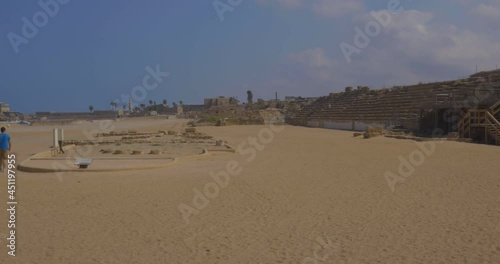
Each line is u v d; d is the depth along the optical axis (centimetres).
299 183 1638
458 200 1306
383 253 839
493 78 5256
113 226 1037
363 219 1098
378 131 4575
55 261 800
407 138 3956
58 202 1295
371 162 2320
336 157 2616
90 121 11888
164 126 8306
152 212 1175
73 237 947
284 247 880
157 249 869
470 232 967
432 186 1550
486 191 1439
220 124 8394
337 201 1312
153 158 2462
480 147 3039
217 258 817
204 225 1047
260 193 1438
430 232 974
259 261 801
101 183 1627
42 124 10269
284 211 1188
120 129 7169
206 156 2641
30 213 1162
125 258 816
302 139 4378
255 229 1012
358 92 8538
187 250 863
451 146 3134
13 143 4159
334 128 7262
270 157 2652
